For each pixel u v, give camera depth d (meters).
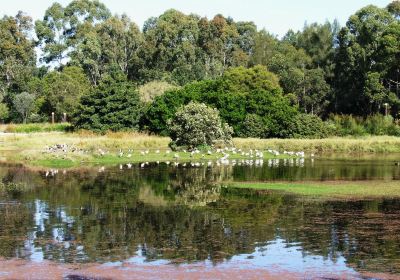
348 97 95.69
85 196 27.48
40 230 19.92
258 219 21.77
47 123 86.38
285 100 71.38
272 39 125.75
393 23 92.00
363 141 59.84
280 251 17.23
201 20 127.12
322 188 30.00
